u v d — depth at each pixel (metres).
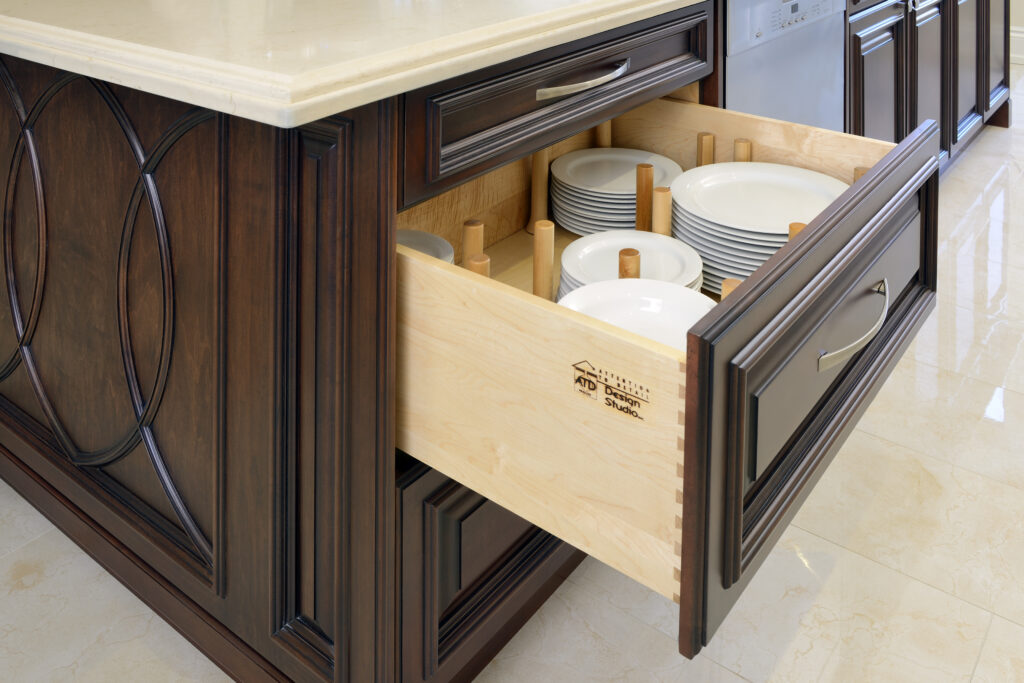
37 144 1.08
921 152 1.03
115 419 1.14
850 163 1.21
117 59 0.80
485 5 0.99
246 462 0.96
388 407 0.86
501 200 1.38
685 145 1.38
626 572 0.77
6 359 1.32
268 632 1.03
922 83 2.53
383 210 0.80
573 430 0.76
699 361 0.65
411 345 0.85
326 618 0.97
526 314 0.75
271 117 0.69
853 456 1.60
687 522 0.70
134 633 1.22
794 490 0.84
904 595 1.30
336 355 0.84
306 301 0.85
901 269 1.04
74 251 1.09
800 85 1.75
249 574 1.02
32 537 1.39
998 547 1.39
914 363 1.89
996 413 1.73
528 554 1.17
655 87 1.22
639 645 1.23
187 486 1.07
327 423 0.88
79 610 1.26
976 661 1.19
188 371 1.00
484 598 1.11
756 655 1.20
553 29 0.94
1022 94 3.98
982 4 2.92
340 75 0.72
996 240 2.47
